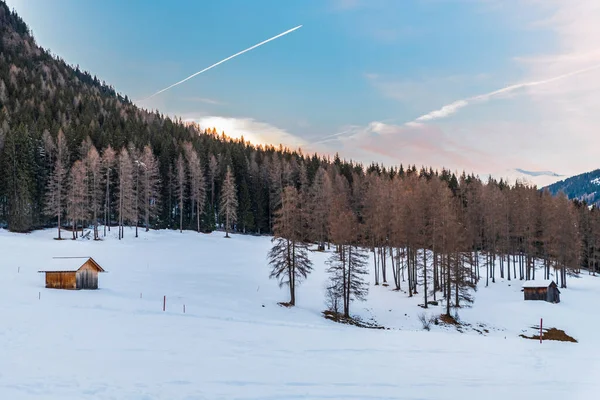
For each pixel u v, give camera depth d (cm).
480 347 2881
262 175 11488
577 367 2370
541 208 7575
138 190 9312
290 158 14625
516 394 1750
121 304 3628
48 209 8450
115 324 2742
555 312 5172
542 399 1702
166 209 9881
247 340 2609
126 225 9662
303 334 2970
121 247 7412
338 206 8250
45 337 2238
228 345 2420
